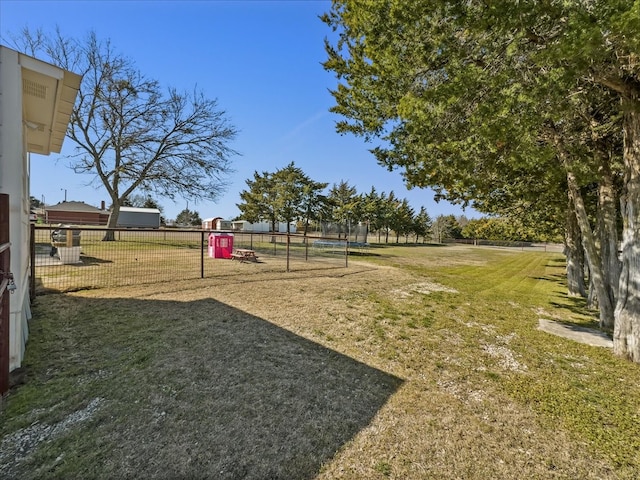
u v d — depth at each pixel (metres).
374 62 5.36
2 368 2.22
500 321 5.45
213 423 2.16
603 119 5.60
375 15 4.80
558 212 10.14
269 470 1.79
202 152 18.30
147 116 16.91
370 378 3.05
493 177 6.31
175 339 3.46
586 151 5.49
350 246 23.12
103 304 4.61
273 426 2.19
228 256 11.53
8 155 2.57
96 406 2.23
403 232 38.44
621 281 4.15
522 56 3.60
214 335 3.68
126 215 36.34
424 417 2.46
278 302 5.41
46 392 2.35
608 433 2.36
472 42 4.01
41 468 1.67
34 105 3.89
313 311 5.05
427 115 3.99
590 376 3.40
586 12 2.64
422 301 6.50
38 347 3.09
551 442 2.23
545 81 3.30
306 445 2.03
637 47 2.57
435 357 3.68
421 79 4.81
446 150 4.59
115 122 16.45
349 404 2.56
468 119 3.96
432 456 2.02
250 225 34.38
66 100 3.84
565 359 3.88
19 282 2.62
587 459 2.07
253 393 2.58
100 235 18.11
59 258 8.31
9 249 2.29
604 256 6.56
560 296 8.55
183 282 6.47
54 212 37.06
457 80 3.67
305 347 3.63
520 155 3.89
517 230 16.02
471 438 2.23
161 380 2.63
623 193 4.29
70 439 1.90
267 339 3.74
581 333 4.99
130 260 9.57
